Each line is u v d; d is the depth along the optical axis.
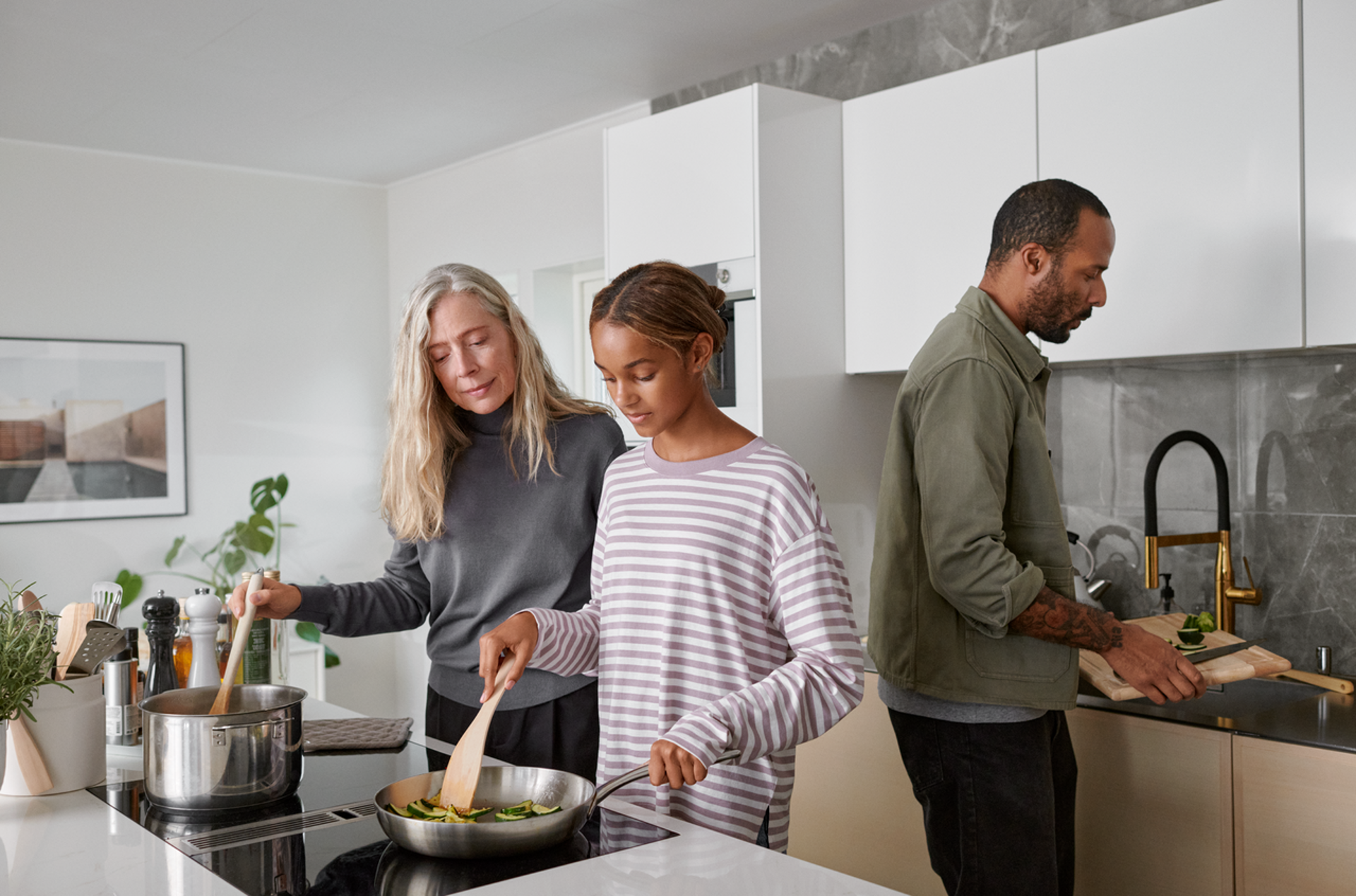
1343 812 1.64
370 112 3.75
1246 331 1.97
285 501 4.68
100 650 1.32
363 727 1.60
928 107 2.43
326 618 1.70
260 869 1.00
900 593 1.71
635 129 2.75
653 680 1.29
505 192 4.29
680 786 1.07
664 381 1.24
